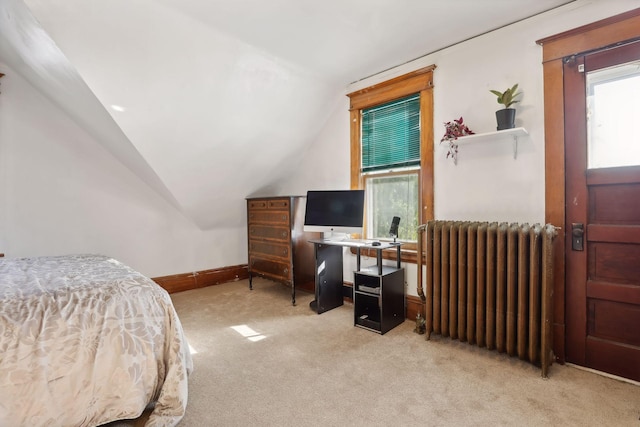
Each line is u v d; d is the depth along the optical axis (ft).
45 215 10.32
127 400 4.61
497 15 7.18
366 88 10.50
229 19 7.11
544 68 7.08
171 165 10.12
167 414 4.86
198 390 5.96
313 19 7.18
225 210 13.51
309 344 7.90
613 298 6.31
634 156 6.23
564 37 6.78
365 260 10.91
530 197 7.36
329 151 11.98
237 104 9.52
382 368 6.70
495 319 7.09
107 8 6.27
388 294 8.71
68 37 6.45
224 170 11.49
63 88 8.50
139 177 11.96
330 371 6.60
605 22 6.29
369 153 10.84
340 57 9.06
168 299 5.61
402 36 8.02
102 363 4.56
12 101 9.75
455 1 6.62
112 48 6.93
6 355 4.05
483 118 8.06
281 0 6.46
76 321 4.58
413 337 8.28
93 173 11.14
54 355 4.29
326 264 10.43
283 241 11.41
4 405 3.93
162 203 12.66
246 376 6.43
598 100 6.56
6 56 9.14
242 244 15.12
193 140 9.76
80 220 10.95
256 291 12.94
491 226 7.11
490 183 7.97
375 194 10.84
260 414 5.27
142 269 12.30
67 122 10.61
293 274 11.15
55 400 4.21
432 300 8.04
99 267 6.63
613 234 6.31
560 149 6.89
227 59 8.32
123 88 7.69
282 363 6.95
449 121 8.65
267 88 9.64
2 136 9.62
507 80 7.63
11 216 9.79
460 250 7.43
